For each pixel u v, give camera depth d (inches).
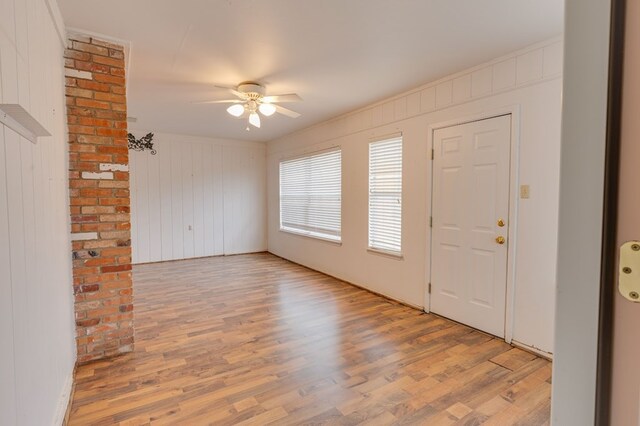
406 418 76.2
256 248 291.3
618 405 20.6
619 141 20.1
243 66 120.6
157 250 249.1
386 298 162.7
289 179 254.8
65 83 93.6
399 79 133.6
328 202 208.7
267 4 83.5
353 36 99.1
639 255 19.5
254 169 287.0
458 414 77.7
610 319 20.8
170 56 112.3
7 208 45.4
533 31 96.3
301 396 84.0
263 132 244.4
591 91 21.1
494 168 116.5
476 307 123.8
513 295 111.7
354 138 181.8
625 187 20.0
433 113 137.4
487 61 116.3
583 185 21.6
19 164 50.8
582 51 21.5
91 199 97.9
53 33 78.7
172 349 108.4
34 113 59.4
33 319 55.9
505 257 114.0
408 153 149.3
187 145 257.3
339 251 197.0
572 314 22.4
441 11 86.7
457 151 128.5
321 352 107.0
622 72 19.9
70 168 94.8
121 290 103.2
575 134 22.0
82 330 98.1
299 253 240.5
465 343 113.3
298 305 152.3
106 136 99.7
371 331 123.3
